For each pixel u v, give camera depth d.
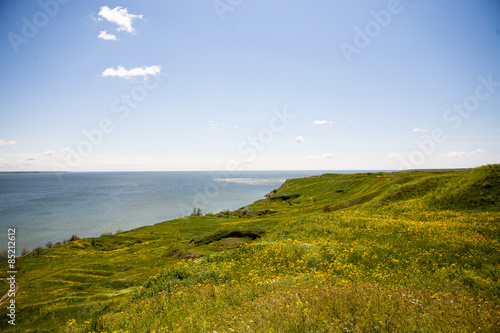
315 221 31.83
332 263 15.42
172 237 68.44
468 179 35.06
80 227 95.25
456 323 6.16
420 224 24.27
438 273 12.76
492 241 17.53
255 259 18.47
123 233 78.19
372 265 15.09
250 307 8.51
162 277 18.92
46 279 41.41
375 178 90.56
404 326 6.23
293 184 131.62
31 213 121.31
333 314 7.12
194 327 8.30
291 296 8.66
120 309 16.47
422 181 43.84
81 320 26.73
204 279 16.03
